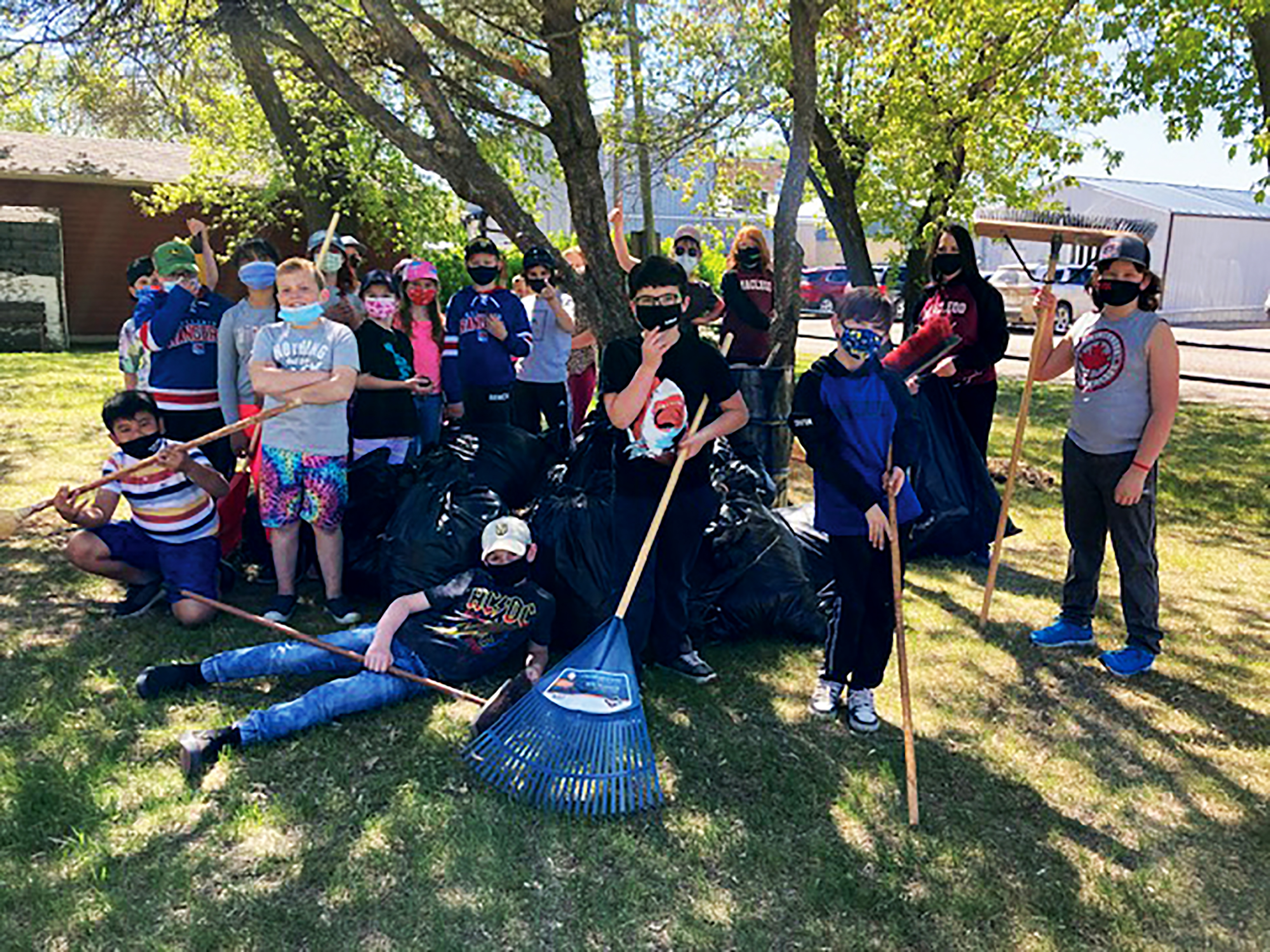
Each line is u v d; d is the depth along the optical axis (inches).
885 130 410.9
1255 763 147.9
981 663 180.4
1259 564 240.4
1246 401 519.2
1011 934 111.0
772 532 190.1
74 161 713.0
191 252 213.6
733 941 108.7
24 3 217.0
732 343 275.7
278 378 174.9
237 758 140.1
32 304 627.2
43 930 106.4
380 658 154.6
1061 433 406.3
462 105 285.4
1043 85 375.2
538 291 236.7
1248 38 315.0
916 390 220.4
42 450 315.3
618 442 162.6
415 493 190.9
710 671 169.9
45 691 158.2
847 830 128.7
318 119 521.7
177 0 225.0
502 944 106.9
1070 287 914.1
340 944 106.1
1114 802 137.3
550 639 166.7
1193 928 113.0
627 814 130.4
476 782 136.1
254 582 207.3
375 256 654.5
